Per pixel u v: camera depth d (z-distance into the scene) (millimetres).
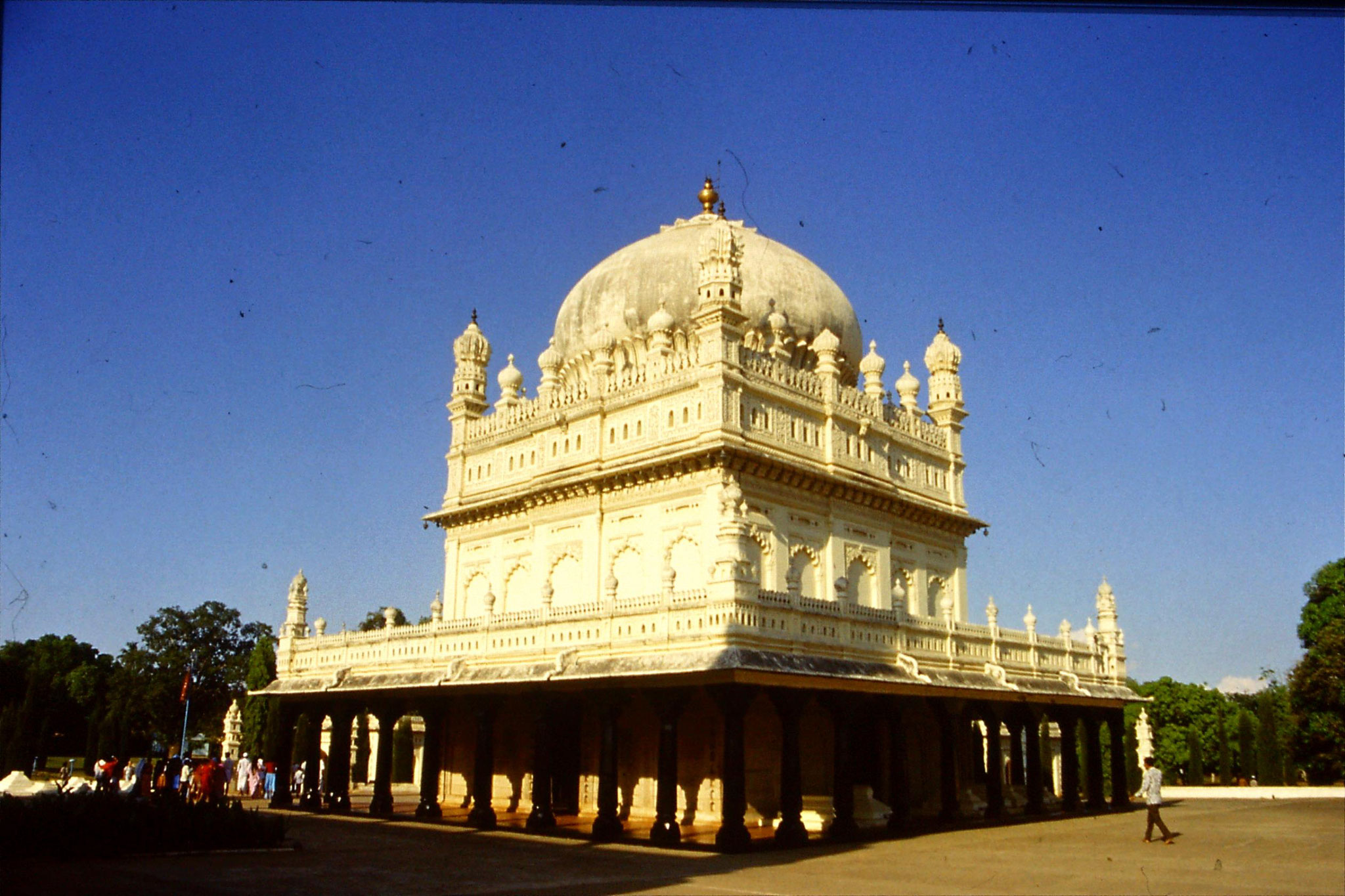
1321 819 32219
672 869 18656
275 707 40344
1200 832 27406
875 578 34281
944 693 28125
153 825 19688
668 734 23484
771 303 36344
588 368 37594
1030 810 32562
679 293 36281
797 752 23641
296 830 26016
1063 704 33875
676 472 30406
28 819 18562
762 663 22750
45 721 57844
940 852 21906
